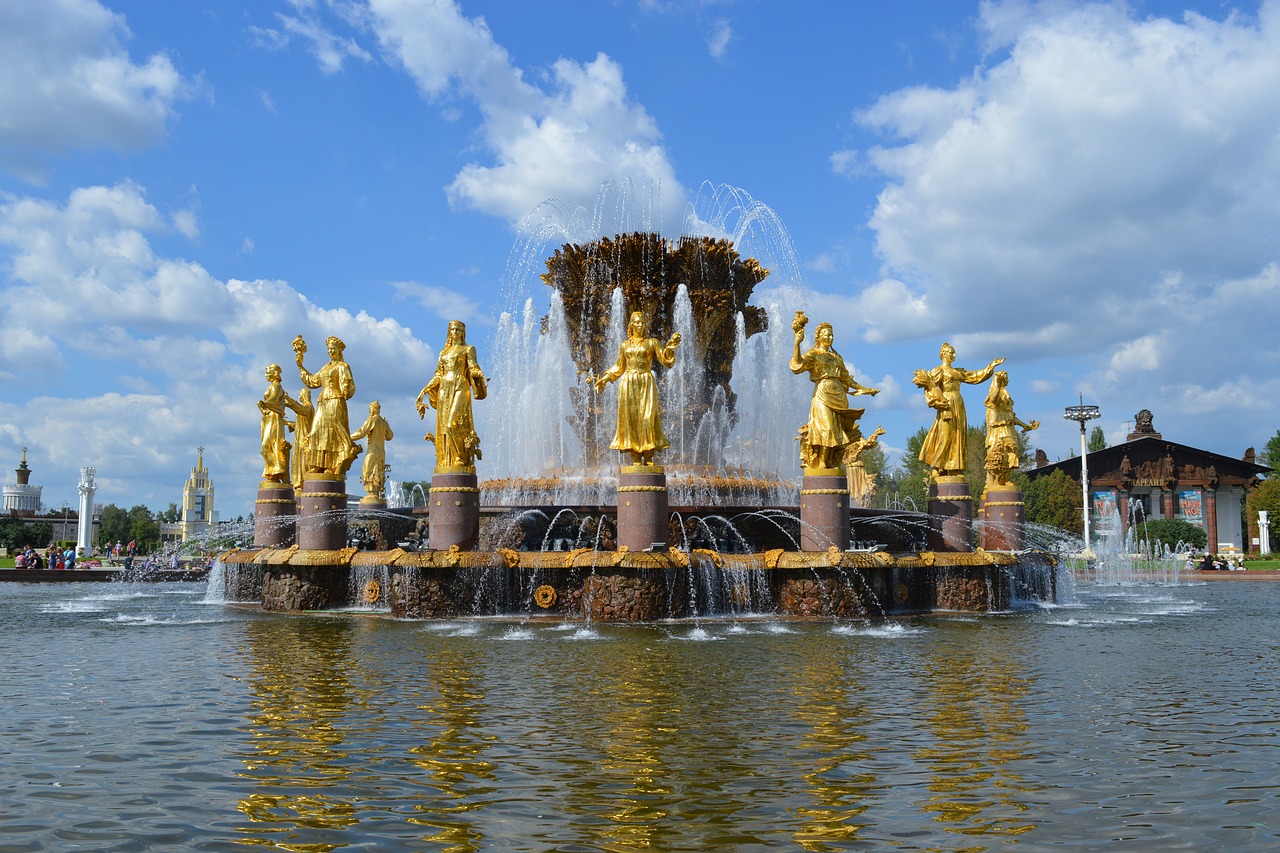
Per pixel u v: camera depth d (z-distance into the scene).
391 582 20.11
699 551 20.02
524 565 19.55
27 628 18.34
